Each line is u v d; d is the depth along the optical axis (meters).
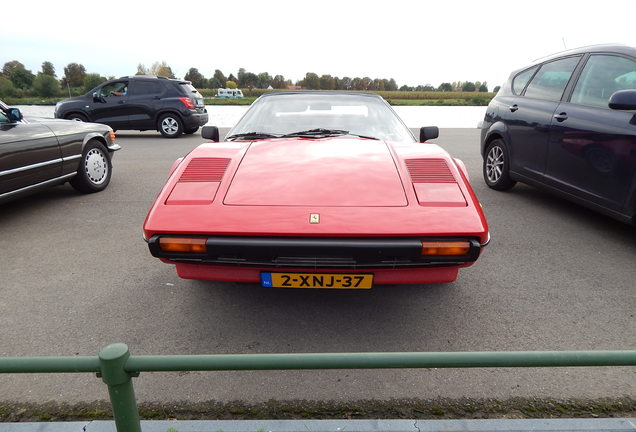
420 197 2.04
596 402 1.74
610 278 2.85
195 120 11.09
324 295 2.62
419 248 1.87
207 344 2.12
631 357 1.09
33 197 4.95
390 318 2.37
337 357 1.07
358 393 1.79
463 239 1.91
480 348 2.09
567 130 3.76
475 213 1.98
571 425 1.55
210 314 2.41
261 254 1.89
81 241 3.54
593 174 3.48
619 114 3.27
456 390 1.81
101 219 4.12
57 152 4.37
